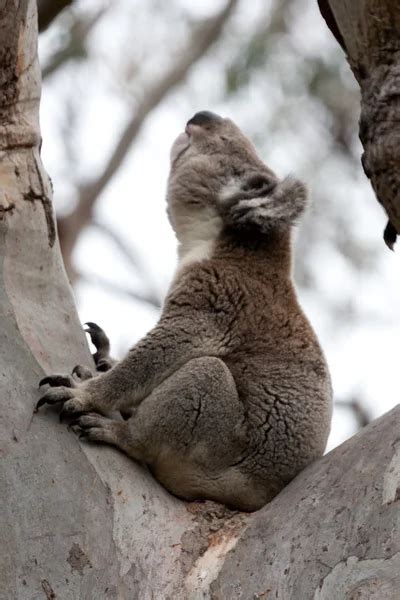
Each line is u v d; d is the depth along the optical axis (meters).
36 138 9.54
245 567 7.89
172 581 8.09
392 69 7.66
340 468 8.05
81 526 8.10
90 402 8.96
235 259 10.55
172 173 11.68
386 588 7.07
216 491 9.15
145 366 9.41
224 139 11.62
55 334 9.13
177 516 8.63
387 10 7.67
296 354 9.98
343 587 7.26
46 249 9.34
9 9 9.35
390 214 7.72
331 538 7.56
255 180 11.16
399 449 7.69
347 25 7.95
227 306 10.10
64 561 7.95
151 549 8.25
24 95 9.56
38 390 8.63
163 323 9.82
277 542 7.86
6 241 9.15
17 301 8.99
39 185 9.42
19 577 7.83
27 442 8.27
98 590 7.94
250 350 9.98
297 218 10.69
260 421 9.38
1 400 8.36
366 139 7.73
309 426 9.55
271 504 8.40
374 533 7.36
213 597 7.86
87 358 9.35
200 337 9.81
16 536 7.91
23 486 8.07
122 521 8.30
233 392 9.32
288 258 10.77
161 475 9.12
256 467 9.27
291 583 7.53
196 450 9.09
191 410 9.09
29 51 9.59
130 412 9.54
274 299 10.37
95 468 8.47
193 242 11.09
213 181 11.26
